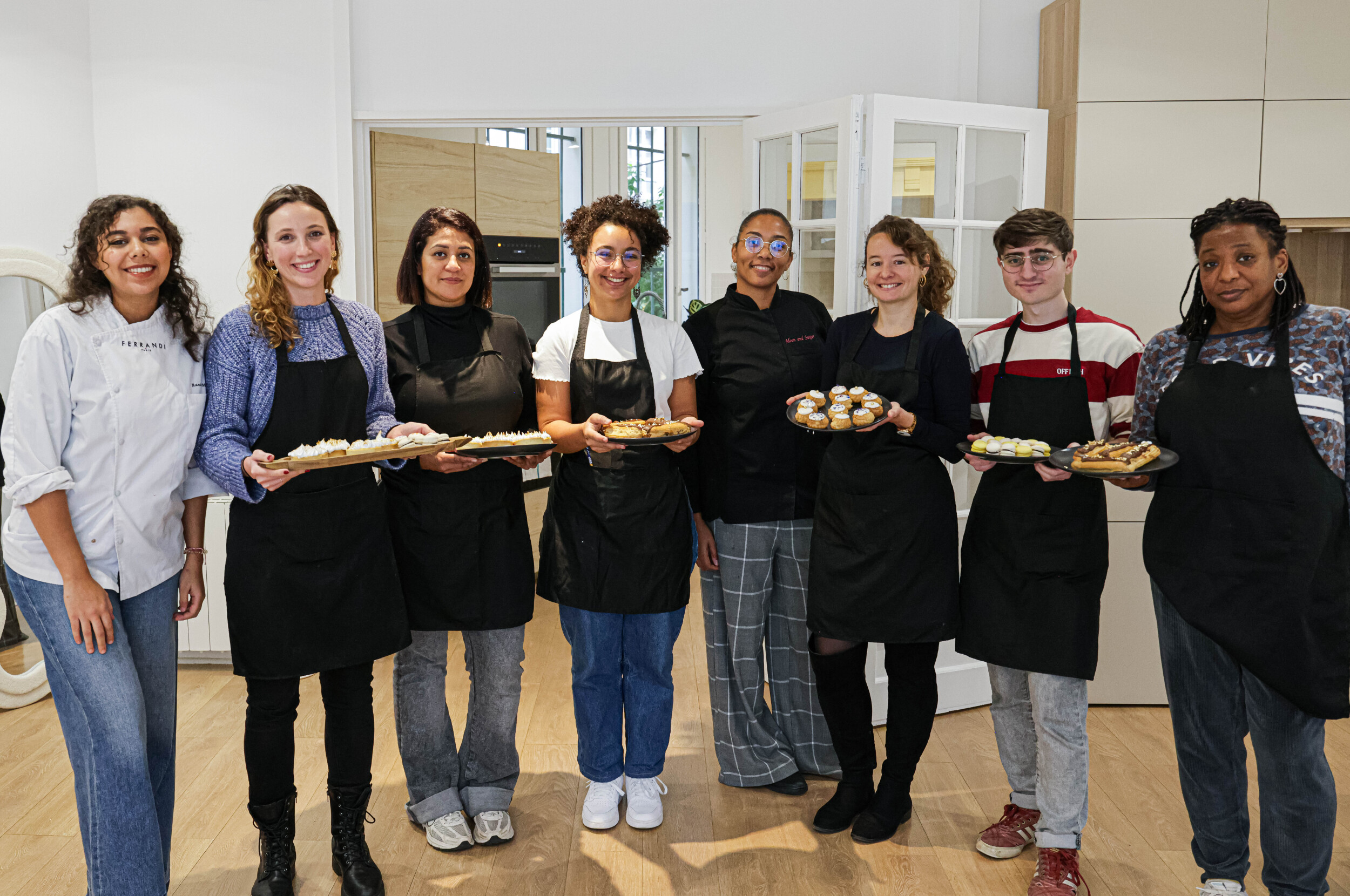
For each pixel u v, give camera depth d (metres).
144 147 3.73
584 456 2.40
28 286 3.38
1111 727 3.18
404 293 2.34
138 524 1.92
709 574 2.76
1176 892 2.24
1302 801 1.94
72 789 2.75
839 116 3.12
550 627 4.34
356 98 3.70
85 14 3.66
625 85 3.66
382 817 2.60
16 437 1.80
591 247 2.37
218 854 2.41
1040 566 2.19
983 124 3.25
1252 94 3.20
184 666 3.73
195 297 2.03
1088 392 2.22
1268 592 1.89
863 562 2.33
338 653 2.09
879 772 2.86
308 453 1.92
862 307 3.14
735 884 2.28
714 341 2.60
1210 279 1.90
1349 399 1.87
